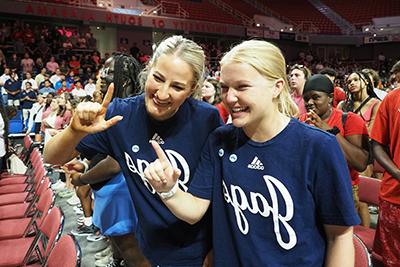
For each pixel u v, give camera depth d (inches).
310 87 92.9
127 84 86.8
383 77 677.9
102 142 56.5
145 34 682.8
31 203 135.6
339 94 180.1
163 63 47.9
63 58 538.9
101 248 136.5
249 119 41.4
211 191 48.0
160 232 55.0
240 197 43.9
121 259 102.6
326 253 43.3
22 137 374.0
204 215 53.2
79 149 56.5
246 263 43.9
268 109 41.8
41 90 412.5
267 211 42.4
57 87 446.0
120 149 55.3
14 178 202.4
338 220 40.6
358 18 860.0
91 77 492.4
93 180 74.4
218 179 46.7
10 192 174.4
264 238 42.9
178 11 673.6
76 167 67.7
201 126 53.5
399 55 852.0
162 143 53.4
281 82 42.1
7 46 500.7
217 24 694.5
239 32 723.4
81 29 603.5
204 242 54.7
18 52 504.4
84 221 148.3
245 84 40.3
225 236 46.6
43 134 274.4
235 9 797.9
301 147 41.3
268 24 802.8
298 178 41.3
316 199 41.6
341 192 40.1
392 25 799.1
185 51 48.1
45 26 582.9
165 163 43.6
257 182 42.9
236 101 41.1
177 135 53.3
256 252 43.1
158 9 655.1
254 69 40.1
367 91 143.6
